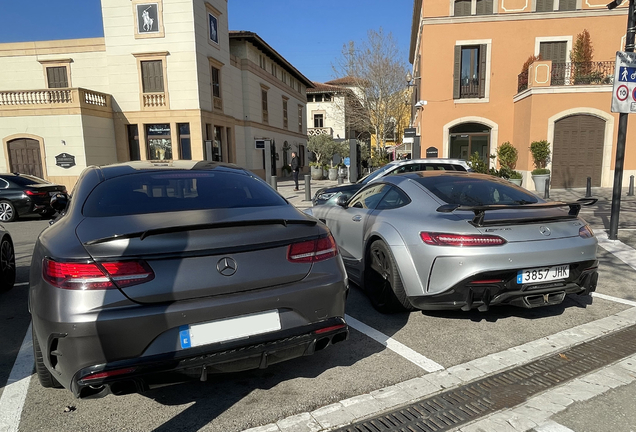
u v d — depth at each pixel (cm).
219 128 2462
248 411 257
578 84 1639
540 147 1622
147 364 215
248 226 249
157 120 2153
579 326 374
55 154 1966
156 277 221
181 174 325
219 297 233
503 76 1803
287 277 253
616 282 502
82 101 1952
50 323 215
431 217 366
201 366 226
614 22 1728
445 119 1850
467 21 1783
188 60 2106
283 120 3447
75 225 252
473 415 251
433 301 349
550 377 292
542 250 333
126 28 2108
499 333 363
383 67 2938
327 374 300
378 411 256
